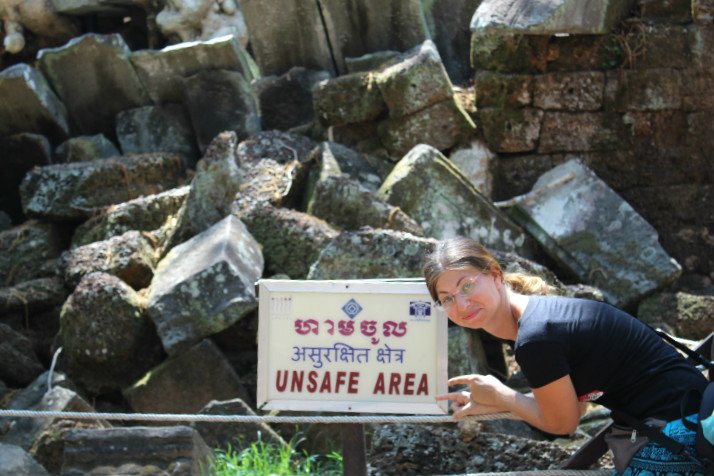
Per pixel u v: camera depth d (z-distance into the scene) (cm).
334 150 795
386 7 878
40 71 929
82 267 743
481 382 328
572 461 355
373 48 894
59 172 837
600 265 750
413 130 805
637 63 813
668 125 821
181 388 648
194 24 990
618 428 308
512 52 809
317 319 368
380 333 365
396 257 647
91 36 904
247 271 676
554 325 301
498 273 319
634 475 298
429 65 799
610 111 817
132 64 909
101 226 804
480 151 813
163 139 914
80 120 940
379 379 364
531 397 321
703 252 820
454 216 746
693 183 822
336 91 824
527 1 783
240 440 550
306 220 721
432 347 362
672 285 797
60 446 564
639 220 754
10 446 459
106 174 838
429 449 459
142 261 739
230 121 886
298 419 374
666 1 820
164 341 654
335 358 366
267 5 884
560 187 774
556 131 816
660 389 300
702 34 815
